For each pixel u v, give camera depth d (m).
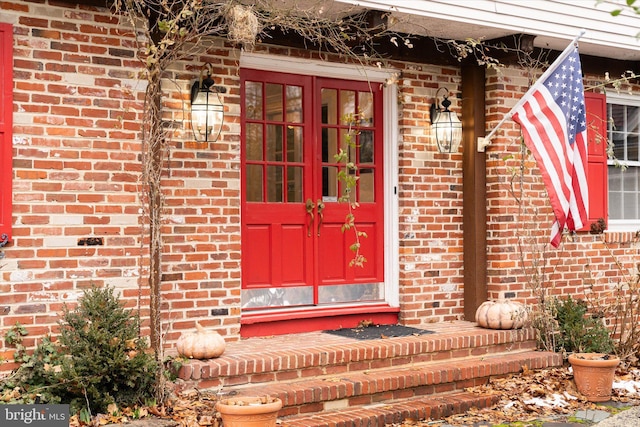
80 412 5.45
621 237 9.56
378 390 6.46
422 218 8.35
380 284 8.38
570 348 8.16
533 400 6.77
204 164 7.00
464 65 8.62
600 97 9.54
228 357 6.31
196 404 5.77
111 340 5.60
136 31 5.95
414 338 7.26
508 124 8.56
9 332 5.69
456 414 6.54
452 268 8.56
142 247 6.14
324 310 7.88
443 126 8.28
